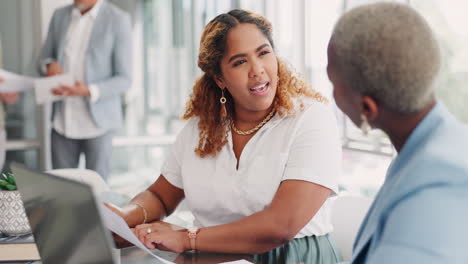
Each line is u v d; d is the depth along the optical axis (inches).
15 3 150.7
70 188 32.9
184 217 142.9
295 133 60.4
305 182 57.2
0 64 135.3
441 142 30.0
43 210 38.1
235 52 59.4
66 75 122.0
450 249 26.4
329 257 58.2
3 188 57.4
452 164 28.1
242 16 61.0
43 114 153.1
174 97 171.9
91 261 35.0
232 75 60.0
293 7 168.9
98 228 32.0
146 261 52.7
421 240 26.8
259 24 60.8
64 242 36.9
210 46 61.5
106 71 131.6
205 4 172.1
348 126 146.2
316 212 57.2
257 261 54.6
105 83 127.7
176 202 71.5
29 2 151.9
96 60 129.6
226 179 62.4
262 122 62.5
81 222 33.5
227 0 173.6
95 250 33.8
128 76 132.2
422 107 31.9
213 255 55.1
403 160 32.0
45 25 153.5
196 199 64.9
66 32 131.4
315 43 162.6
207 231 56.3
